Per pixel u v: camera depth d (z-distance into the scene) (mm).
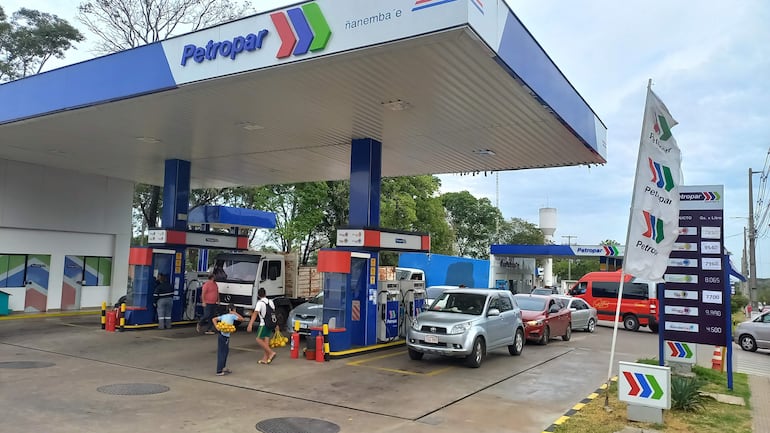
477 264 35281
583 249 32625
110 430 6531
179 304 17422
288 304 17188
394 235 14297
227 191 32625
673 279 10492
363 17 8258
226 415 7410
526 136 13125
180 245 17453
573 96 12094
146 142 15461
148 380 9484
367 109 11594
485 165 17062
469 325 11742
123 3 26625
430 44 8062
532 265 40156
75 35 29516
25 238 19781
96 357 11656
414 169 18547
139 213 37250
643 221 8422
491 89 9938
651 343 18047
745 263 55812
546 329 16703
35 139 15438
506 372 11453
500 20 8461
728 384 9859
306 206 30656
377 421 7414
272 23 9156
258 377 10094
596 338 19375
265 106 11562
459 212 59281
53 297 20734
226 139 14891
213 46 9789
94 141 15508
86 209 21547
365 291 13609
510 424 7438
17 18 28500
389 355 13086
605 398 8273
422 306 15703
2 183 18781
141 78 10828
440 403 8555
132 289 16766
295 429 6855
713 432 7020
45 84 12555
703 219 10297
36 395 8133
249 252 18031
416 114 11828
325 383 9766
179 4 27516
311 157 17125
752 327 18953
